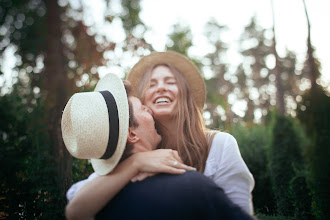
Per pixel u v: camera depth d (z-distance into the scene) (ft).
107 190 4.77
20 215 12.86
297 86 87.66
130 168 4.93
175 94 6.73
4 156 13.38
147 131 5.69
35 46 28.43
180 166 4.94
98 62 27.04
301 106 15.46
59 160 12.96
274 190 15.64
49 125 14.14
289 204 14.35
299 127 20.01
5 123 14.24
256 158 17.93
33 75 23.88
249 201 5.49
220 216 4.39
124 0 37.24
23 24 31.04
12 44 29.66
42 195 12.46
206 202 4.41
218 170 5.67
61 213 12.42
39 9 31.42
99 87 6.70
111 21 32.24
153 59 8.58
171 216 4.35
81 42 28.73
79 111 5.40
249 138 20.21
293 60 90.99
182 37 54.80
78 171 13.51
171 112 6.59
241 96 95.86
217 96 48.55
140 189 4.72
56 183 12.91
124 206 4.68
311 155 13.91
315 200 13.21
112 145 5.20
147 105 6.81
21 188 13.00
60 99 17.37
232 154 5.77
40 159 13.14
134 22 36.37
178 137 6.44
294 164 16.16
